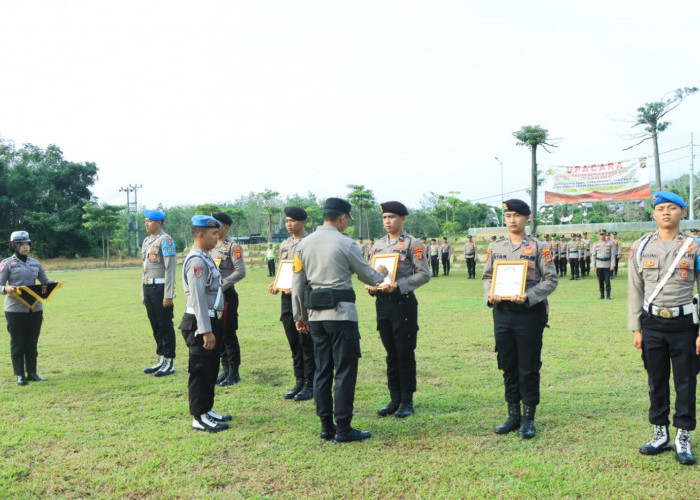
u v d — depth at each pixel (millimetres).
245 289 17594
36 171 54875
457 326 9086
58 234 54469
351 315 4137
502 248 4391
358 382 5746
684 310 3580
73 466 3625
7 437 4168
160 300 6246
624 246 28266
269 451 3855
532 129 31422
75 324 10148
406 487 3254
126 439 4121
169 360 6316
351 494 3176
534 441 3957
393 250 4766
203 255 4496
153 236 6477
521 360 4113
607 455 3672
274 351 7445
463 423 4379
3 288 5730
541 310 4152
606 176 31469
